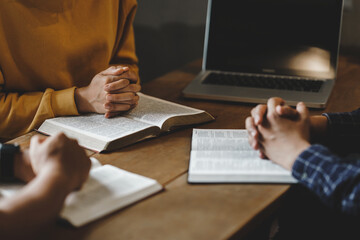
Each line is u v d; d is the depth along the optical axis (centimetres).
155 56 242
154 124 92
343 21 175
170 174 74
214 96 115
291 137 75
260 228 102
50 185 56
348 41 176
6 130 103
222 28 131
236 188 69
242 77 127
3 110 102
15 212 51
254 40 129
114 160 80
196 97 116
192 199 66
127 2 131
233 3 129
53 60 114
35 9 109
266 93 115
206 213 62
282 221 116
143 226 58
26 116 102
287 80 124
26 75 114
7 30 109
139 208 63
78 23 117
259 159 78
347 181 65
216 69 133
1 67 111
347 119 89
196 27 248
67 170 60
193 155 80
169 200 65
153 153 83
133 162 79
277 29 127
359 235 111
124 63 136
